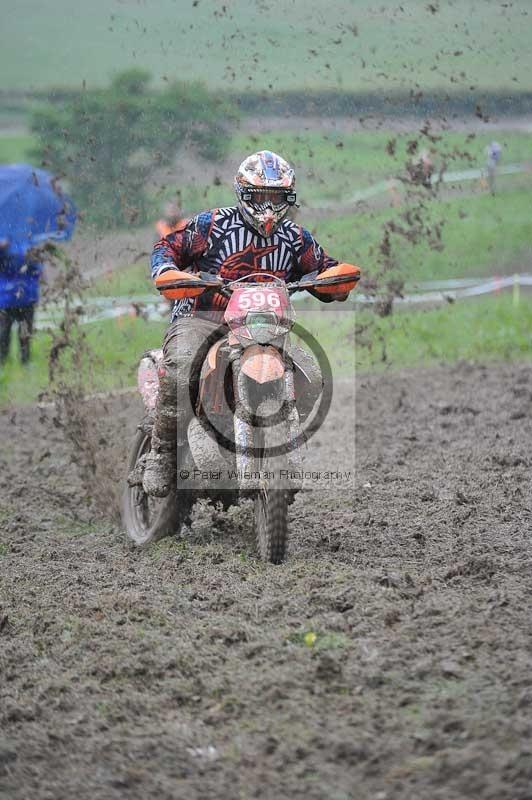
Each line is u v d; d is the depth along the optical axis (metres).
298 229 17.73
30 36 41.09
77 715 12.52
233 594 16.02
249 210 17.00
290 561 17.41
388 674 13.02
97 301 34.69
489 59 34.69
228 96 34.59
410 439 27.58
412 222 34.97
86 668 13.78
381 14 35.75
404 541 18.55
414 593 15.61
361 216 39.47
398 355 39.06
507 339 40.75
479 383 34.75
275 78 35.06
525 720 11.68
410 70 34.59
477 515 20.14
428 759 11.09
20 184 32.91
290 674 13.16
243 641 14.31
